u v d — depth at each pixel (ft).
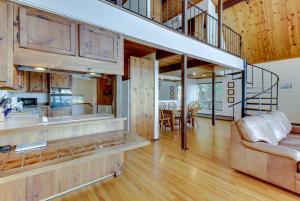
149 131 15.03
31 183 6.09
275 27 18.15
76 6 6.76
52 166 3.92
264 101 22.13
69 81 16.92
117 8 8.25
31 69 6.23
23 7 5.40
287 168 6.98
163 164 9.96
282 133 10.88
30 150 5.00
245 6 18.62
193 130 19.45
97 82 19.33
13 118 8.23
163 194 7.00
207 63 16.74
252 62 22.99
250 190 7.29
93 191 7.22
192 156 11.24
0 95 10.16
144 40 9.55
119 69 8.21
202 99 31.68
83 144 5.65
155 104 15.52
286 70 20.35
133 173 8.84
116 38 8.11
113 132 7.67
